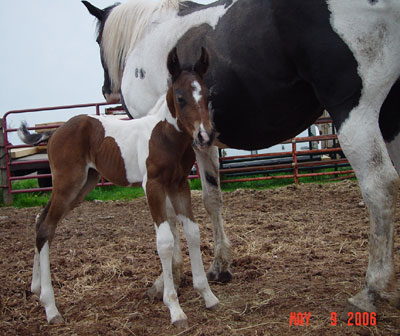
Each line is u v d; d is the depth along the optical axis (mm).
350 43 2475
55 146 3252
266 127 3043
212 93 3053
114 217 6703
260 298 3162
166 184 2922
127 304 3232
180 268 3451
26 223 6602
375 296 2533
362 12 2438
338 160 8516
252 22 2809
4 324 3039
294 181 9078
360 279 3359
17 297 3531
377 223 2484
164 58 3555
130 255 4457
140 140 3014
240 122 3088
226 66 2939
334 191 7328
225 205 6996
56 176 3227
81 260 4379
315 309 2877
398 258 3820
